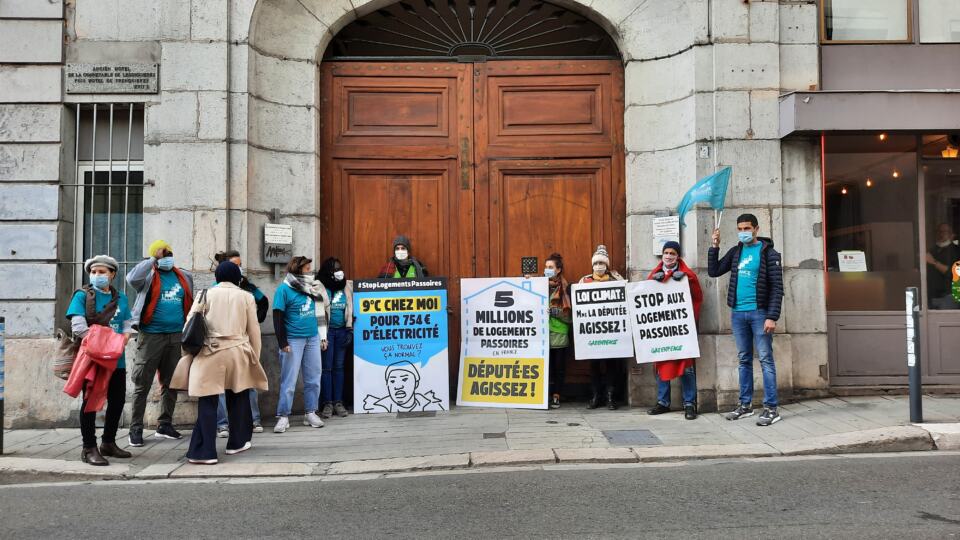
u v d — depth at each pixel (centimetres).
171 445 688
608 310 811
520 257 888
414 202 891
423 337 827
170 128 805
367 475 587
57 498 522
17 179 799
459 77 897
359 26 917
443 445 660
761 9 827
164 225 799
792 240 820
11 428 776
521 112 896
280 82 851
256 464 614
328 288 815
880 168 841
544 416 785
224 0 812
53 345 784
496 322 841
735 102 820
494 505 481
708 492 500
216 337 620
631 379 838
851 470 552
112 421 634
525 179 892
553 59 896
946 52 848
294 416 816
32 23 809
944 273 840
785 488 506
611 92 895
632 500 485
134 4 816
